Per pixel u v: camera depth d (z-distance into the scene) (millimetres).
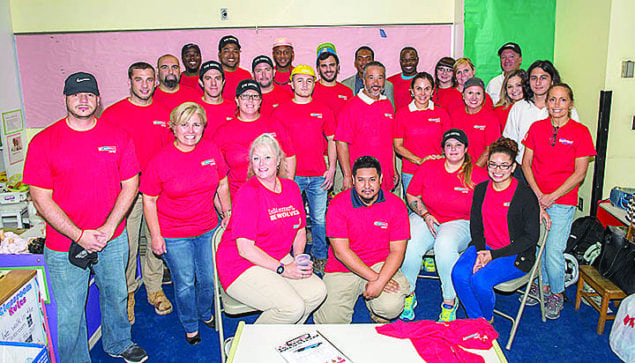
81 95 2551
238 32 5137
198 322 3447
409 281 3439
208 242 3145
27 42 5148
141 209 3451
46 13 5109
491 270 3078
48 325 2904
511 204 3145
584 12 4410
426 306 3736
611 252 3385
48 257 2701
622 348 2984
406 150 4234
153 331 3430
